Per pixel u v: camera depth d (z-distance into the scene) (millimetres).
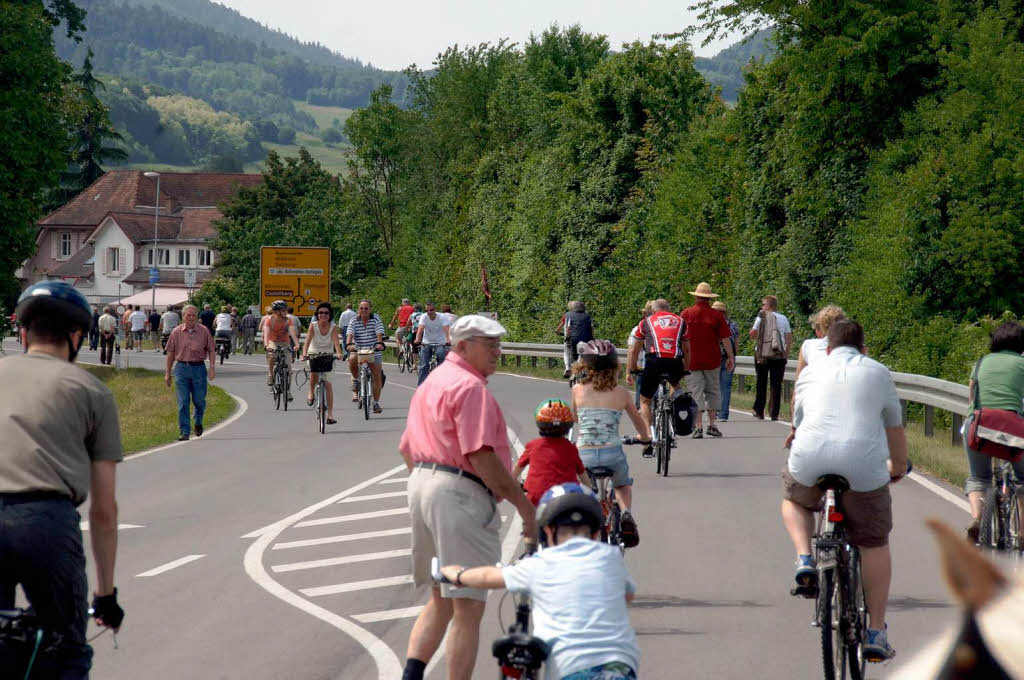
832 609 9188
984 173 33750
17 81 54750
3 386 6488
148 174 125062
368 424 33094
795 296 42375
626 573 6832
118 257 164000
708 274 50375
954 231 33625
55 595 6270
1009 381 12938
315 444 28422
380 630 11234
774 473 21484
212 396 43844
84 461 6531
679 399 20656
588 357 12914
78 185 172250
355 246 110312
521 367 60656
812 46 42375
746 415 33031
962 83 36062
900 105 40562
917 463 22359
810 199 41531
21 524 6191
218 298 116562
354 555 15094
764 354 31203
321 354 30891
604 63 64500
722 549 14781
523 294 68188
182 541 16297
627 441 13086
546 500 7402
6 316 55156
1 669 5914
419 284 92375
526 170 72625
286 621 11633
